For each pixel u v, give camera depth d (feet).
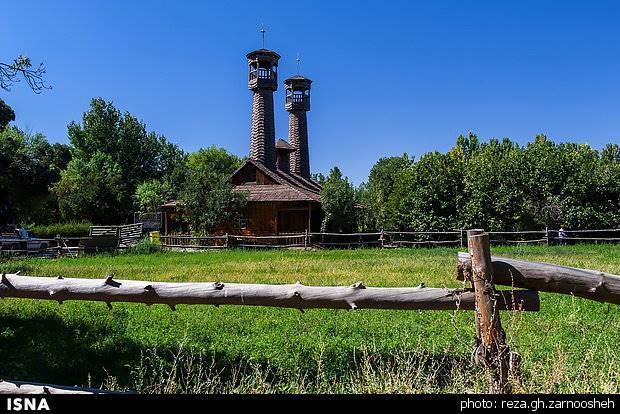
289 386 18.28
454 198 115.65
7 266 63.93
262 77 146.41
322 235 112.06
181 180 212.84
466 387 16.47
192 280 49.83
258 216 123.24
